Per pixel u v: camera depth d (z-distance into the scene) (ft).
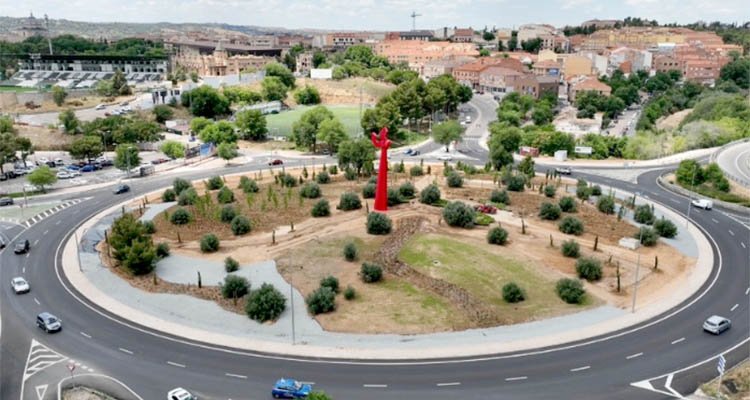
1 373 181.57
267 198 356.59
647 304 226.58
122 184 401.70
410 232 295.69
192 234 298.56
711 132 533.96
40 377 179.52
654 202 363.15
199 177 434.30
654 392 169.99
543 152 514.27
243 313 217.77
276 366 184.34
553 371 180.96
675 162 478.18
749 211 342.23
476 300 225.35
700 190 381.40
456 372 180.34
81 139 477.77
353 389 171.22
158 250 269.85
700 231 310.45
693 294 236.22
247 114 577.84
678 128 597.11
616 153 515.09
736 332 205.77
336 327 206.90
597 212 335.26
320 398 140.05
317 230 300.61
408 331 204.13
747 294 236.02
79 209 352.08
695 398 166.91
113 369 183.83
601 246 282.97
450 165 451.94
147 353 193.26
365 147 408.67
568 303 225.15
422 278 243.40
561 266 257.75
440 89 653.71
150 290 237.86
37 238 302.45
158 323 213.46
